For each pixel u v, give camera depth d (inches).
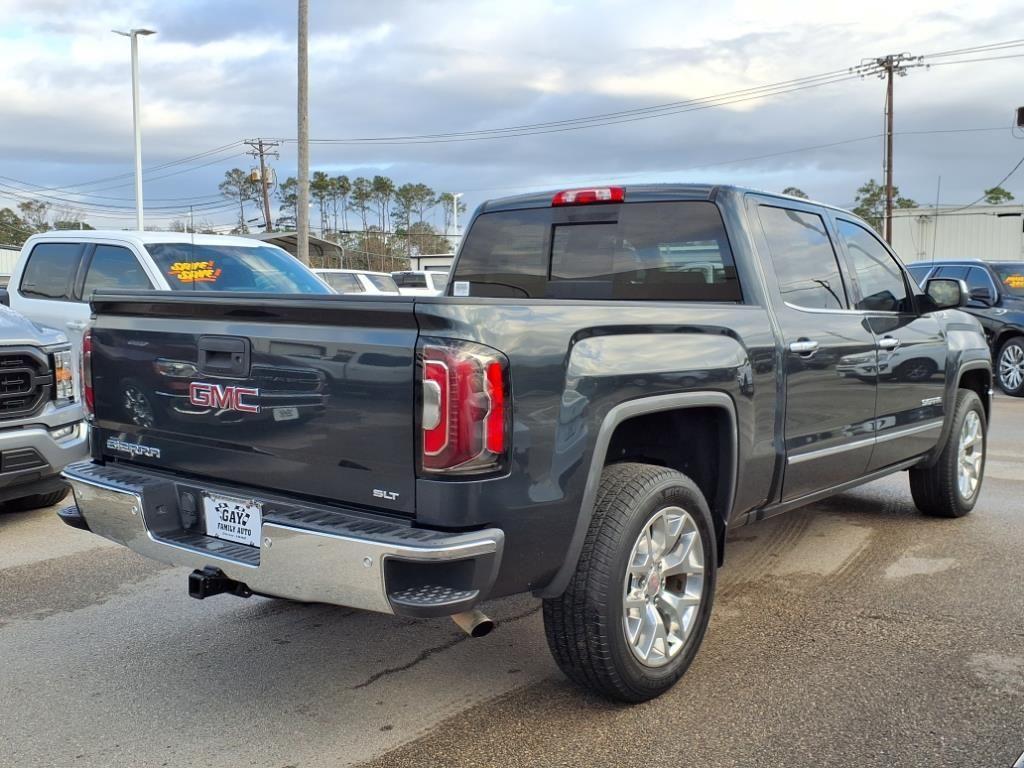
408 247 3496.6
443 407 107.8
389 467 112.7
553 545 118.5
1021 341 526.0
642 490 128.6
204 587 126.0
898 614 171.6
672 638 138.2
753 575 195.8
